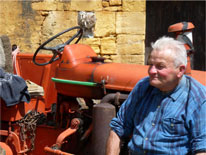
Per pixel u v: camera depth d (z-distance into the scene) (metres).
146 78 2.30
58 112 3.67
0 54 4.08
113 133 2.34
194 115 2.04
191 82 2.13
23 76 4.54
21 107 3.77
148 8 7.54
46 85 4.30
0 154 3.47
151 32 7.59
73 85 3.42
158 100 2.16
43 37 6.62
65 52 3.54
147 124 2.15
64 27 6.61
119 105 3.18
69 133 3.32
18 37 6.60
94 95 3.32
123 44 6.65
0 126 3.81
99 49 6.65
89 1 6.55
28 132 3.81
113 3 6.55
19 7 6.54
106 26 6.59
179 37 3.07
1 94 3.58
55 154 3.25
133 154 2.22
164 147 2.07
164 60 2.04
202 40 7.66
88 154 3.47
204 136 2.01
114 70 3.21
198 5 7.59
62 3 6.56
